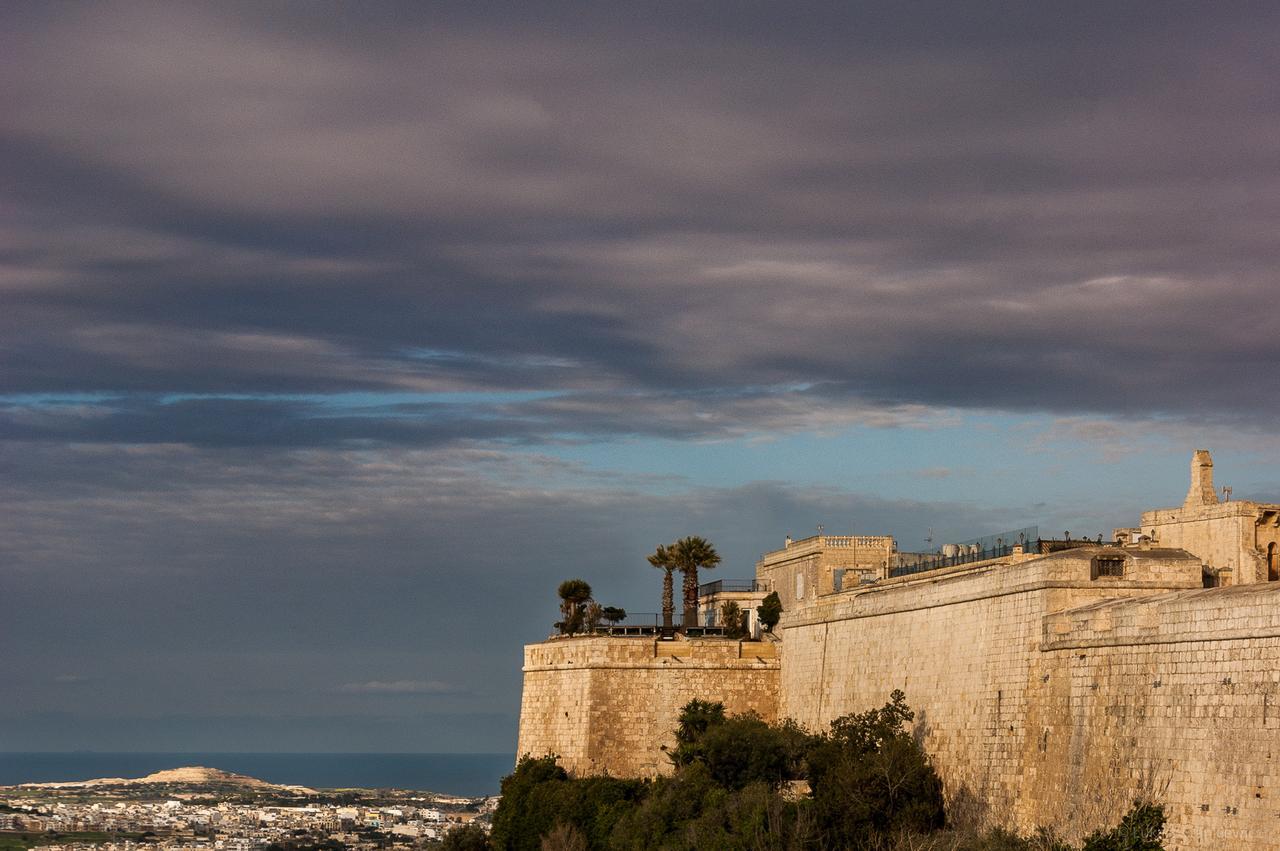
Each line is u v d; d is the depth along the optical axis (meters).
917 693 96.50
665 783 107.38
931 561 112.19
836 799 91.81
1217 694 69.50
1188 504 99.06
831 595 110.62
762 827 94.25
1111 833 71.06
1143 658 74.75
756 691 118.56
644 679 118.75
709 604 144.38
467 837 133.50
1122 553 83.75
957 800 89.69
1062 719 80.81
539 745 122.88
